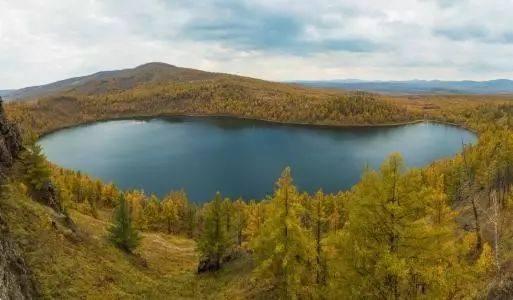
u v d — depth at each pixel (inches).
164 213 3836.1
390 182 684.7
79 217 2353.6
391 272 644.1
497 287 579.2
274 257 1046.4
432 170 3752.5
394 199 682.8
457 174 3186.5
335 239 783.1
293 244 1000.2
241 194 5807.1
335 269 792.3
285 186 1024.9
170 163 7603.4
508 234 1266.0
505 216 1493.6
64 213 1780.3
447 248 693.9
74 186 4360.2
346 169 6948.8
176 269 1908.2
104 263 1251.2
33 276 838.5
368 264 697.6
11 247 780.6
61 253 1074.7
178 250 2498.8
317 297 952.3
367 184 719.1
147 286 1256.2
